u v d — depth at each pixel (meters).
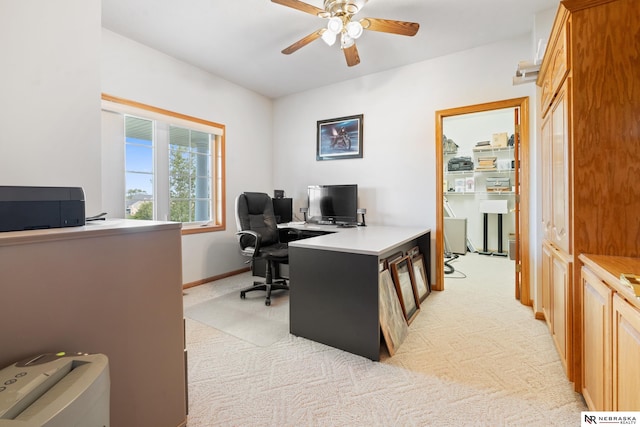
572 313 1.56
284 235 4.00
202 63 3.38
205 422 1.37
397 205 3.56
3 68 1.23
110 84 2.70
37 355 0.86
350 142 3.87
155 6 2.34
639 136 1.36
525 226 2.84
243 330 2.35
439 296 3.12
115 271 1.05
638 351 0.92
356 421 1.38
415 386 1.63
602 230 1.42
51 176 1.37
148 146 3.14
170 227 1.24
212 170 3.82
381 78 3.62
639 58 1.35
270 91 4.28
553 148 1.91
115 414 1.05
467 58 3.10
